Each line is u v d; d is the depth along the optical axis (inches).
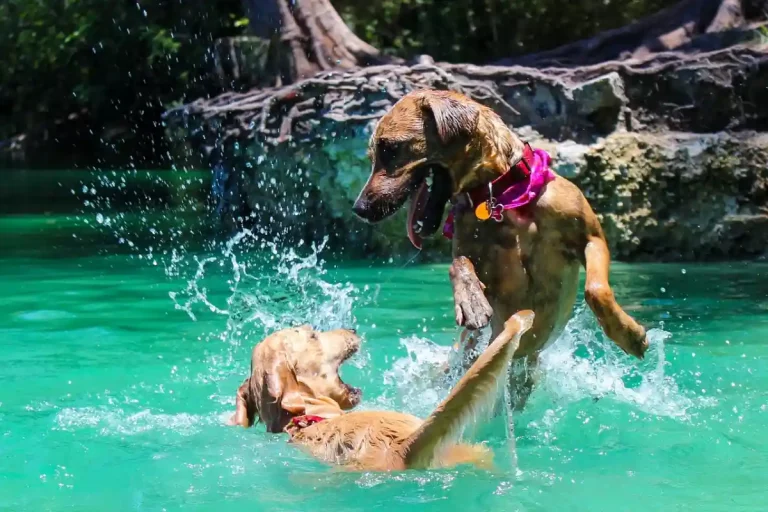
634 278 376.8
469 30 738.8
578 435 201.8
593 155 408.5
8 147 1107.9
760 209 419.2
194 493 169.0
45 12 1047.0
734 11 526.6
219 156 518.0
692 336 285.9
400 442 177.9
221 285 383.6
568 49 552.1
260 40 555.8
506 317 204.5
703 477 173.9
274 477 176.1
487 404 168.4
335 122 434.0
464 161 194.1
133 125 1070.4
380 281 382.6
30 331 311.7
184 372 262.8
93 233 546.3
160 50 909.2
